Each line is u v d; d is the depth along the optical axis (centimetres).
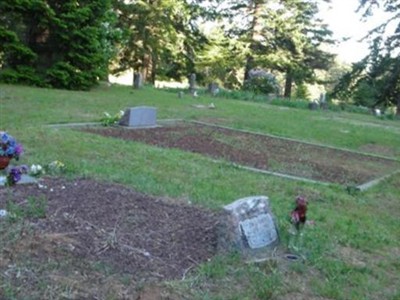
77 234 361
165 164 712
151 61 3031
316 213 550
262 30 3456
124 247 353
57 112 1152
